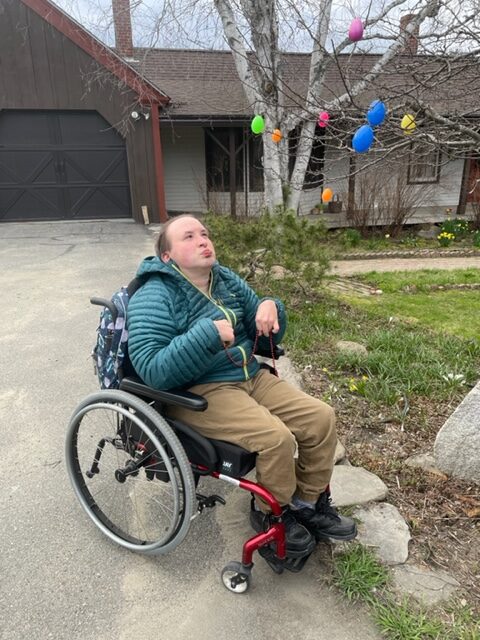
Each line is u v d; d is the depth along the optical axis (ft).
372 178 37.47
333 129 10.57
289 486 5.80
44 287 20.43
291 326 15.26
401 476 8.20
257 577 6.31
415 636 5.37
